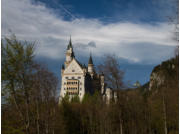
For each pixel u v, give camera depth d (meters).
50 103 34.22
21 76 18.78
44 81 27.77
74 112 65.44
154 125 58.62
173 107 38.56
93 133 62.62
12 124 20.53
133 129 51.94
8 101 18.80
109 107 50.41
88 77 153.88
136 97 48.50
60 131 46.38
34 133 24.58
